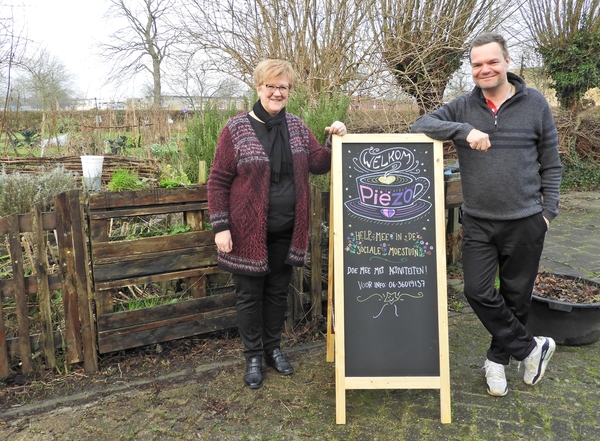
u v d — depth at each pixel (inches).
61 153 341.1
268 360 115.3
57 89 601.0
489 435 90.8
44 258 107.3
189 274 121.8
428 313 98.3
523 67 436.1
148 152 255.6
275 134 99.2
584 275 186.4
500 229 96.5
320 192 130.9
